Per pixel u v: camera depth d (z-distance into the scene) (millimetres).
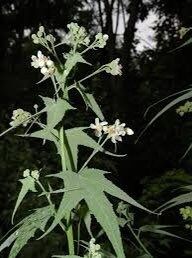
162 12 19484
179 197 2412
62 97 1881
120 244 1586
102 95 10406
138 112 13289
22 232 1750
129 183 11922
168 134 12180
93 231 5340
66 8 21625
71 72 1938
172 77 13367
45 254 5738
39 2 21266
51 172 7324
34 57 1905
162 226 2547
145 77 15383
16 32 21547
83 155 7750
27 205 6609
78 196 1662
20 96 12250
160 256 6594
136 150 12516
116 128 1939
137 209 6996
